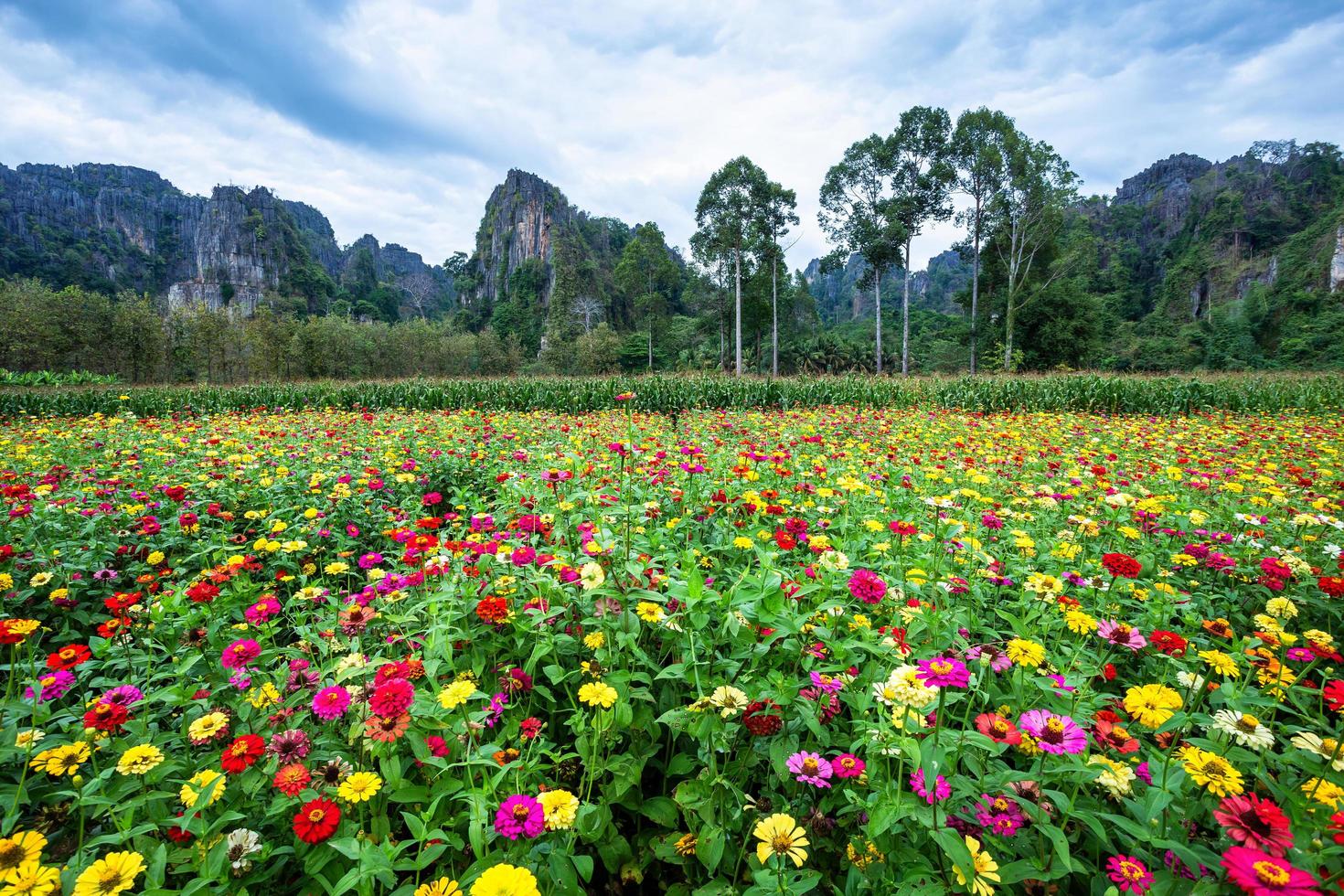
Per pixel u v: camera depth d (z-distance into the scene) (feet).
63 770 5.17
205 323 161.27
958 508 12.30
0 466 19.93
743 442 22.90
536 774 6.03
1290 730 6.25
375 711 5.14
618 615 7.57
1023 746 5.47
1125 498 12.19
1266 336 223.92
